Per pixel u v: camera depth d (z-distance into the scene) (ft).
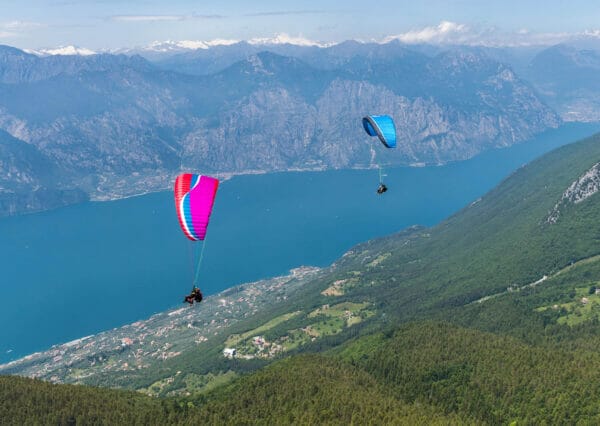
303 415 554.87
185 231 342.23
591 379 596.29
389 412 551.59
